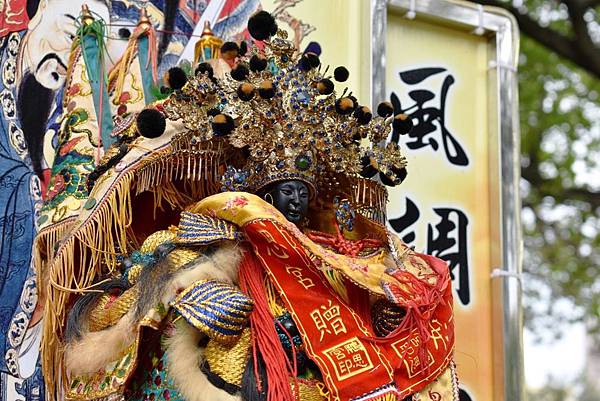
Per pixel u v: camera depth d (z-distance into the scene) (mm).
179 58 3184
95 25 2916
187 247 2301
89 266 2477
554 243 9602
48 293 2467
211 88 2400
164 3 3191
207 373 2211
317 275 2398
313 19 3375
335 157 2453
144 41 3000
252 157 2418
